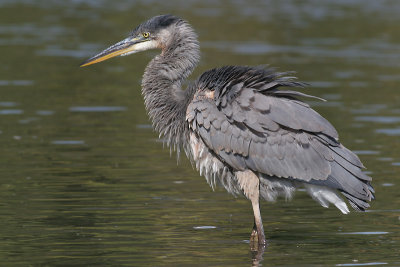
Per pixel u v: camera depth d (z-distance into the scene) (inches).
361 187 454.9
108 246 447.5
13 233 470.0
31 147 698.8
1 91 932.0
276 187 482.0
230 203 556.4
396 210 531.8
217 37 1314.0
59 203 538.0
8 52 1163.9
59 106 868.0
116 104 887.7
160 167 650.2
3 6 1631.4
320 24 1491.1
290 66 1092.5
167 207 538.0
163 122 527.2
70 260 419.8
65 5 1670.8
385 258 428.8
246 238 472.1
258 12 1626.5
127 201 548.4
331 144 463.8
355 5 1754.4
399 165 647.1
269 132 466.3
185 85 914.7
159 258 426.3
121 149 703.1
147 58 1206.3
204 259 425.7
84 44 1231.5
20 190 566.6
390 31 1427.2
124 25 1403.8
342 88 976.3
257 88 478.0
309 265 416.8
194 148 495.8
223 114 475.2
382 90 970.7
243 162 473.4
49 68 1072.2
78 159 663.8
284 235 480.7
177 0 1770.4
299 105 473.1
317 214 531.8
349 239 469.7
